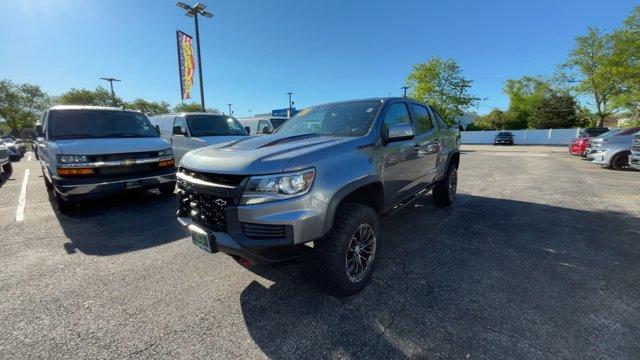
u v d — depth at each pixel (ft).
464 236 13.37
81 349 7.14
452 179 18.13
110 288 9.73
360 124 10.74
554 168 36.76
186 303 8.86
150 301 8.99
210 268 10.93
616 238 12.93
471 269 10.40
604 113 95.40
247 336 7.44
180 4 42.60
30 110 172.14
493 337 7.13
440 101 111.86
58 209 18.24
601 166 38.58
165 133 30.25
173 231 14.79
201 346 7.16
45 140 19.39
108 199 21.03
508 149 84.89
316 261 8.27
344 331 7.49
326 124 11.59
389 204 11.04
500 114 172.04
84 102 151.64
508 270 10.28
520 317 7.82
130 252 12.43
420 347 6.89
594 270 10.19
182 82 49.21
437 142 15.33
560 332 7.23
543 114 149.59
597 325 7.45
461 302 8.53
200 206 8.49
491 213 16.69
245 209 7.41
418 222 15.28
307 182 7.56
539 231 13.88
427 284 9.50
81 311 8.57
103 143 17.72
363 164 9.10
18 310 8.66
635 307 8.14
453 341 7.04
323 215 7.65
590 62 93.09
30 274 10.69
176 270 10.84
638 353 6.55
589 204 18.47
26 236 14.32
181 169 9.45
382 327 7.59
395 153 11.05
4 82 163.22
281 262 7.68
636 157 29.63
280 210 7.30
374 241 9.34
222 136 26.76
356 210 8.63
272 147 8.78
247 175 7.42
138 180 17.72
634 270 10.16
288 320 7.98
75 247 13.01
